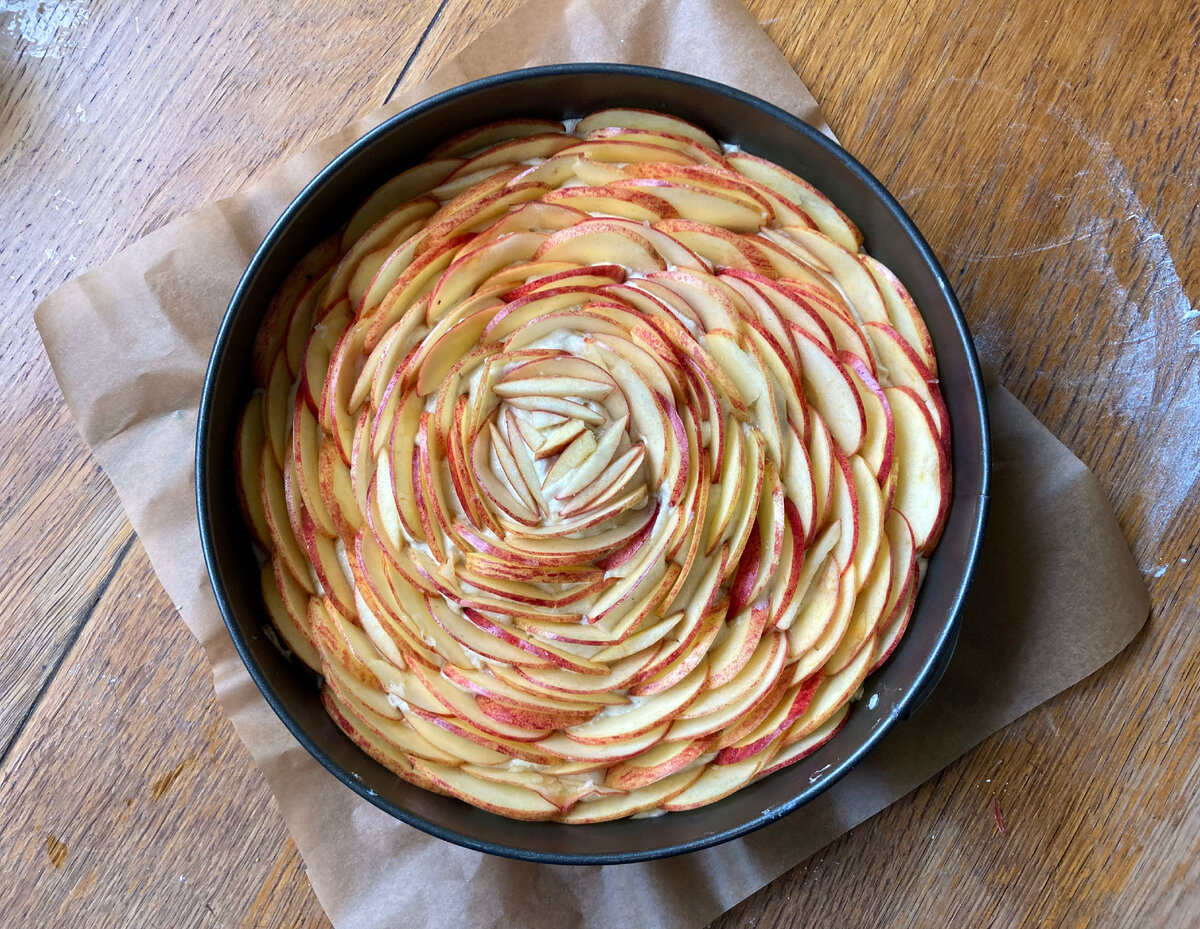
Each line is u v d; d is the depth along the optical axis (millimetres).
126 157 577
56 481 572
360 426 504
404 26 580
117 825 567
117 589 571
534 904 568
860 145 578
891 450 516
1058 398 578
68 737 568
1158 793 574
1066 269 578
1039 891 575
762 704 517
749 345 505
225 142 579
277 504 517
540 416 506
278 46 580
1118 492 578
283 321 526
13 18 578
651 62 579
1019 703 570
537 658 506
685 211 524
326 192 513
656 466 505
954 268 578
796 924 576
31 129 577
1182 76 578
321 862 563
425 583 505
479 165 534
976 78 579
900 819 580
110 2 578
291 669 528
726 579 517
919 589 535
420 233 514
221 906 567
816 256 531
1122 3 579
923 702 570
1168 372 577
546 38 580
